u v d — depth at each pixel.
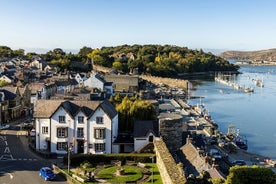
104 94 134.25
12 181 67.75
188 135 89.19
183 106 191.12
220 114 184.12
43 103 92.69
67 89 189.00
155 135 87.56
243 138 135.88
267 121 167.00
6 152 88.06
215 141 118.00
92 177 67.44
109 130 88.31
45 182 67.69
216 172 59.34
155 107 121.00
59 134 88.75
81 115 88.12
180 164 60.28
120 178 67.56
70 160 77.88
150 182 65.25
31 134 100.38
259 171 51.62
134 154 79.69
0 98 127.69
